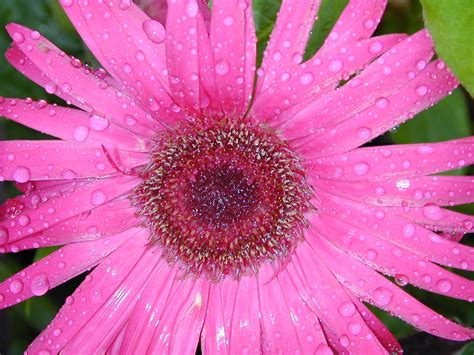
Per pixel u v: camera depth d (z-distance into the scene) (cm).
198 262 16
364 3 13
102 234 16
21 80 20
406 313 14
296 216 16
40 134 21
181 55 13
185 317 16
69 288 22
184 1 13
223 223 16
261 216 16
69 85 14
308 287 15
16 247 15
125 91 14
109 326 15
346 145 14
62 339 15
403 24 17
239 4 13
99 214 15
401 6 17
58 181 15
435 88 13
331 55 13
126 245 16
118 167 15
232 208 16
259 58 16
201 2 14
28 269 15
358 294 15
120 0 13
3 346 22
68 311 15
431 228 14
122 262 16
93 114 14
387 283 14
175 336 16
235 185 16
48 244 15
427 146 13
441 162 13
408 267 14
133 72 13
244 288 16
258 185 16
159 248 16
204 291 16
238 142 16
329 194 15
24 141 14
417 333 18
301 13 13
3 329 22
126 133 15
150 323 16
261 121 15
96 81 14
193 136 16
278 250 16
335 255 15
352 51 13
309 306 15
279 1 15
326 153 14
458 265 14
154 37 13
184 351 16
